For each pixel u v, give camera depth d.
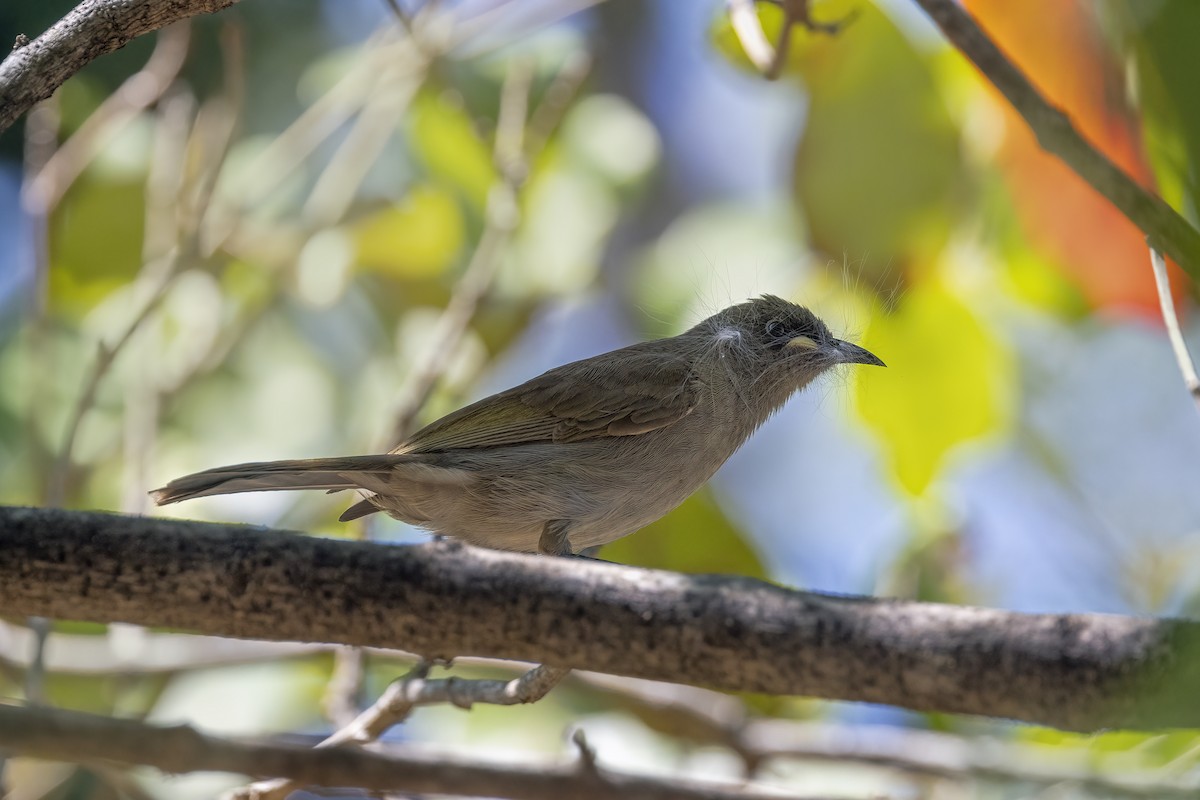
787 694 5.01
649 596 5.10
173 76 12.53
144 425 11.51
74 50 5.83
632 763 11.22
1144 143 5.07
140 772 10.40
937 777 10.60
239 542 5.29
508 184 11.43
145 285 12.34
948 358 11.06
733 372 10.34
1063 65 6.57
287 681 11.87
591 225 13.16
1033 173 9.80
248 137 16.00
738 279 12.52
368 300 13.97
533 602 5.16
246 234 13.19
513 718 11.73
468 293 10.99
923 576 11.77
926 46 10.61
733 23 9.24
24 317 13.14
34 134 11.92
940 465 11.27
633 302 14.23
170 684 11.94
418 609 5.21
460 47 13.46
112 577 5.25
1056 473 12.95
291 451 13.03
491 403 9.87
